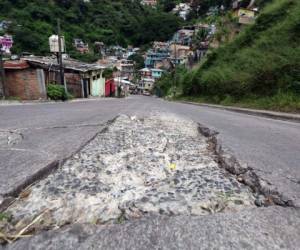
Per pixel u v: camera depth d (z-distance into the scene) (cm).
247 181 153
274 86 975
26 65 1340
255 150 225
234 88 1358
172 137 285
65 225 103
